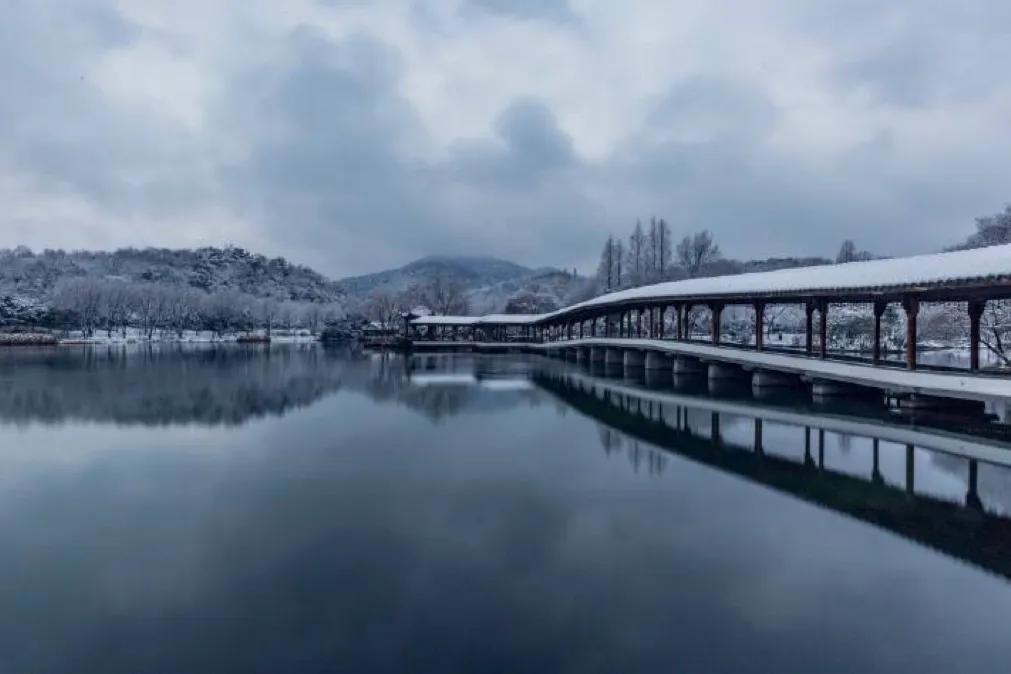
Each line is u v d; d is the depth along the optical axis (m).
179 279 190.12
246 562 12.31
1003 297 23.56
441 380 46.69
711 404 31.56
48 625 9.89
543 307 138.88
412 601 10.62
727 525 14.26
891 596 10.80
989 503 15.65
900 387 24.11
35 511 15.45
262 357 72.19
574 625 9.84
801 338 71.94
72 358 65.25
